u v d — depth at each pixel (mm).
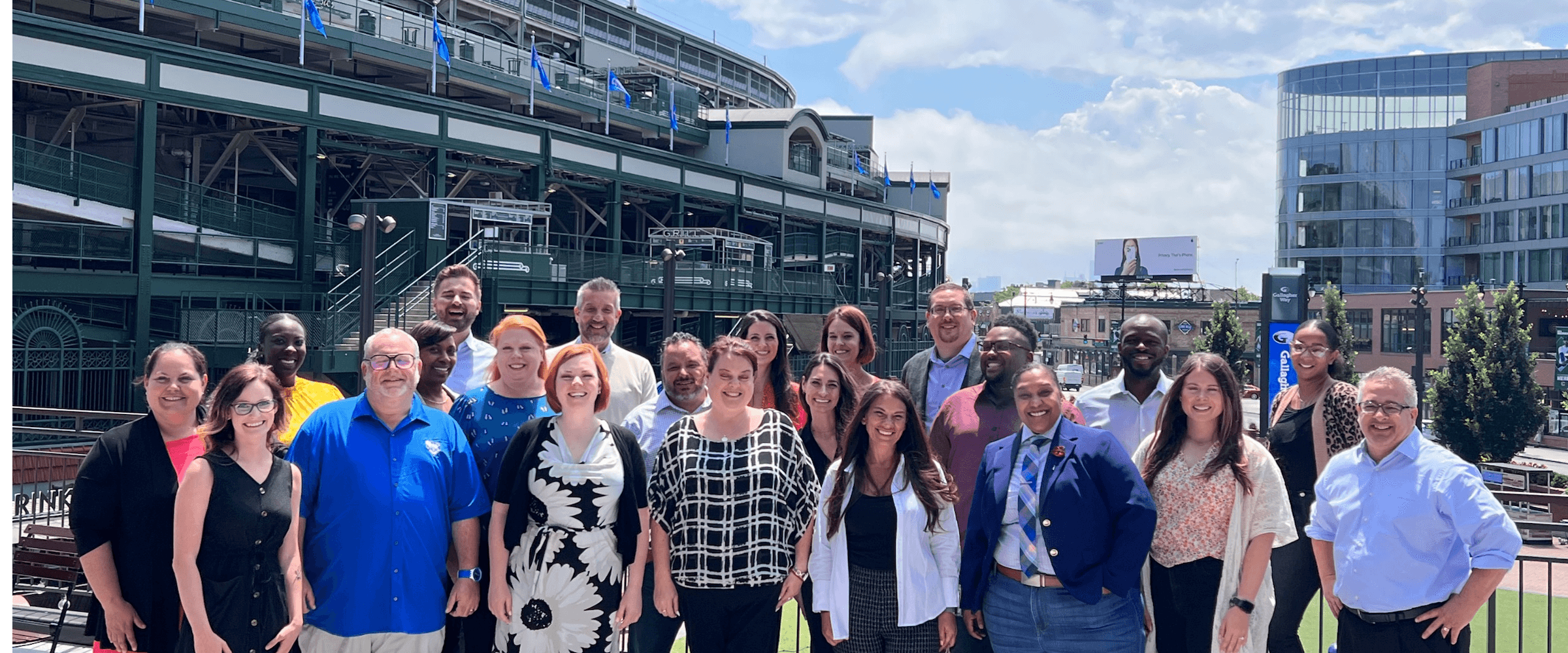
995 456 5309
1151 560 5324
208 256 24438
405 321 24578
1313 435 5973
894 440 5168
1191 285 95562
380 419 5023
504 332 5645
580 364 5027
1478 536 4773
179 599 4730
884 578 5223
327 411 5062
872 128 62562
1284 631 5996
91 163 23016
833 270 53188
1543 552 18328
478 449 5562
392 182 38719
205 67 24438
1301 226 81125
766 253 43250
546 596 4969
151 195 23125
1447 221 75812
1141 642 5141
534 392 5699
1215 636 5195
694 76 60062
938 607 5227
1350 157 78812
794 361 38562
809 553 5402
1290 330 18953
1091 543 4965
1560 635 9125
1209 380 5059
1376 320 63938
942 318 6789
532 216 30734
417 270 27250
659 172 38906
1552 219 65562
